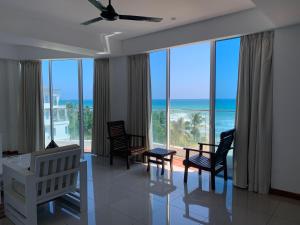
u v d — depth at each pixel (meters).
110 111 5.69
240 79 3.58
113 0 3.08
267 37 3.33
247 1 3.14
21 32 3.62
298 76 3.14
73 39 4.34
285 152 3.29
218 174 4.20
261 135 3.38
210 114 4.29
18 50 5.82
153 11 3.50
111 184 3.88
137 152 4.71
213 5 3.28
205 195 3.43
